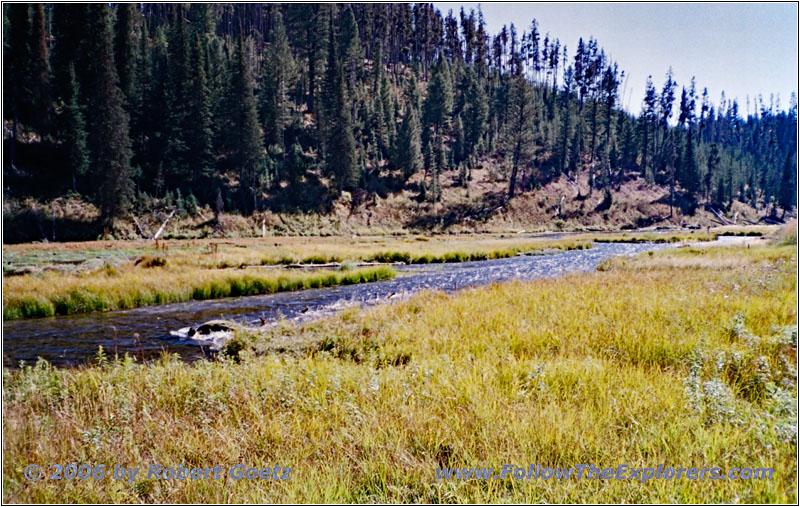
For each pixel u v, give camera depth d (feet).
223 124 240.94
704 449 14.28
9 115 195.42
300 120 286.05
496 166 327.88
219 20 409.90
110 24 222.89
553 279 64.64
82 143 187.01
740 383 20.93
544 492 12.89
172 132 216.13
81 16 217.36
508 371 22.41
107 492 13.62
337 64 271.28
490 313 38.83
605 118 363.97
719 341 26.71
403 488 13.44
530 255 138.00
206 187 218.59
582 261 114.83
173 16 344.08
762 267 61.00
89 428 17.88
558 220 287.89
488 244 159.53
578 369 21.86
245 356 29.89
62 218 175.01
